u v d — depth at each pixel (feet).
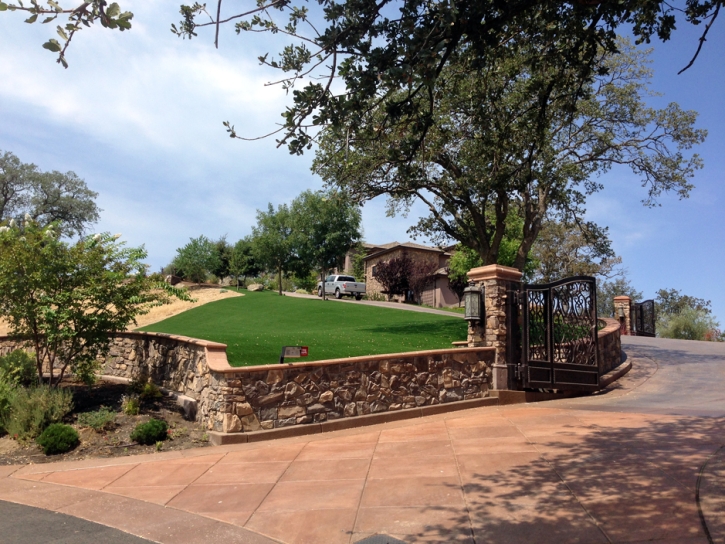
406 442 25.95
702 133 56.49
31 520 17.62
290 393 28.91
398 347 46.21
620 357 51.85
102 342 35.73
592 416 29.07
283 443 27.02
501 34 22.94
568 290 38.22
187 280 145.69
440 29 18.24
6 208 148.77
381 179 52.11
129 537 16.24
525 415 30.45
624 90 54.90
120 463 24.47
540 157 47.11
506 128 26.94
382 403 31.55
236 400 27.50
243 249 172.45
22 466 24.35
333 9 18.45
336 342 47.01
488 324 36.50
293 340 46.88
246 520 17.46
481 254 55.93
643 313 91.20
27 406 28.76
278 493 19.80
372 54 17.99
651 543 13.56
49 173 152.87
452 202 55.62
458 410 33.40
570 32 22.82
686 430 24.36
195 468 23.32
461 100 34.22
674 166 57.36
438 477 20.21
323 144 41.01
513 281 36.73
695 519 14.56
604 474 18.76
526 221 56.03
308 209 122.93
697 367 49.03
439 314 83.15
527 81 32.50
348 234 123.03
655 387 40.70
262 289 148.15
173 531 16.69
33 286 32.40
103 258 34.71
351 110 18.76
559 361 36.91
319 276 178.09
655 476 18.10
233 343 43.16
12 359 36.88
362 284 131.95
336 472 21.90
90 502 19.43
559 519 15.46
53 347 34.12
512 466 20.74
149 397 34.40
